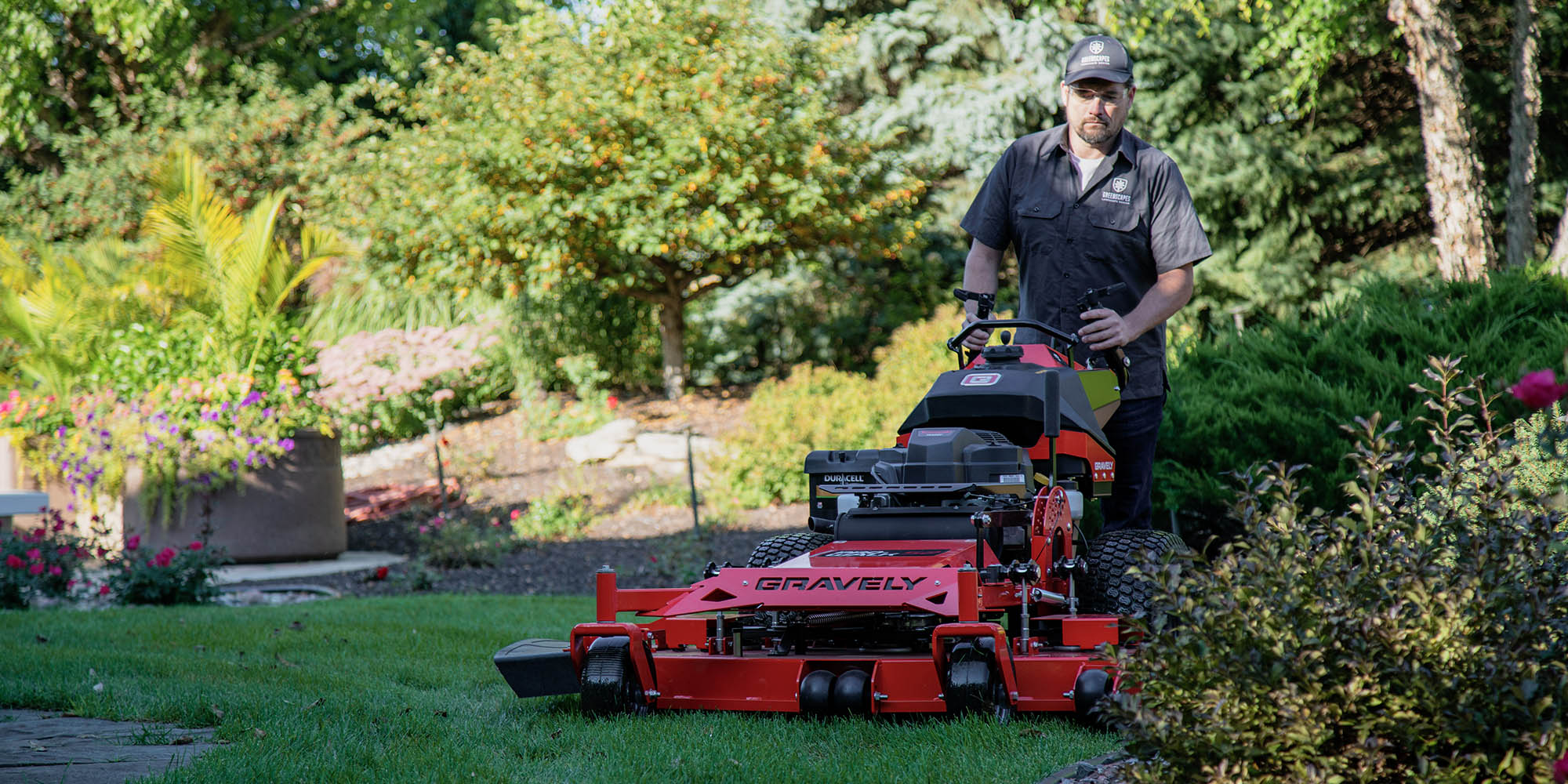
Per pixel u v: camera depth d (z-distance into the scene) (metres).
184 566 9.66
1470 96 17.23
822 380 15.33
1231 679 2.99
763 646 4.80
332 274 19.59
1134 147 5.71
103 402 11.52
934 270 19.12
